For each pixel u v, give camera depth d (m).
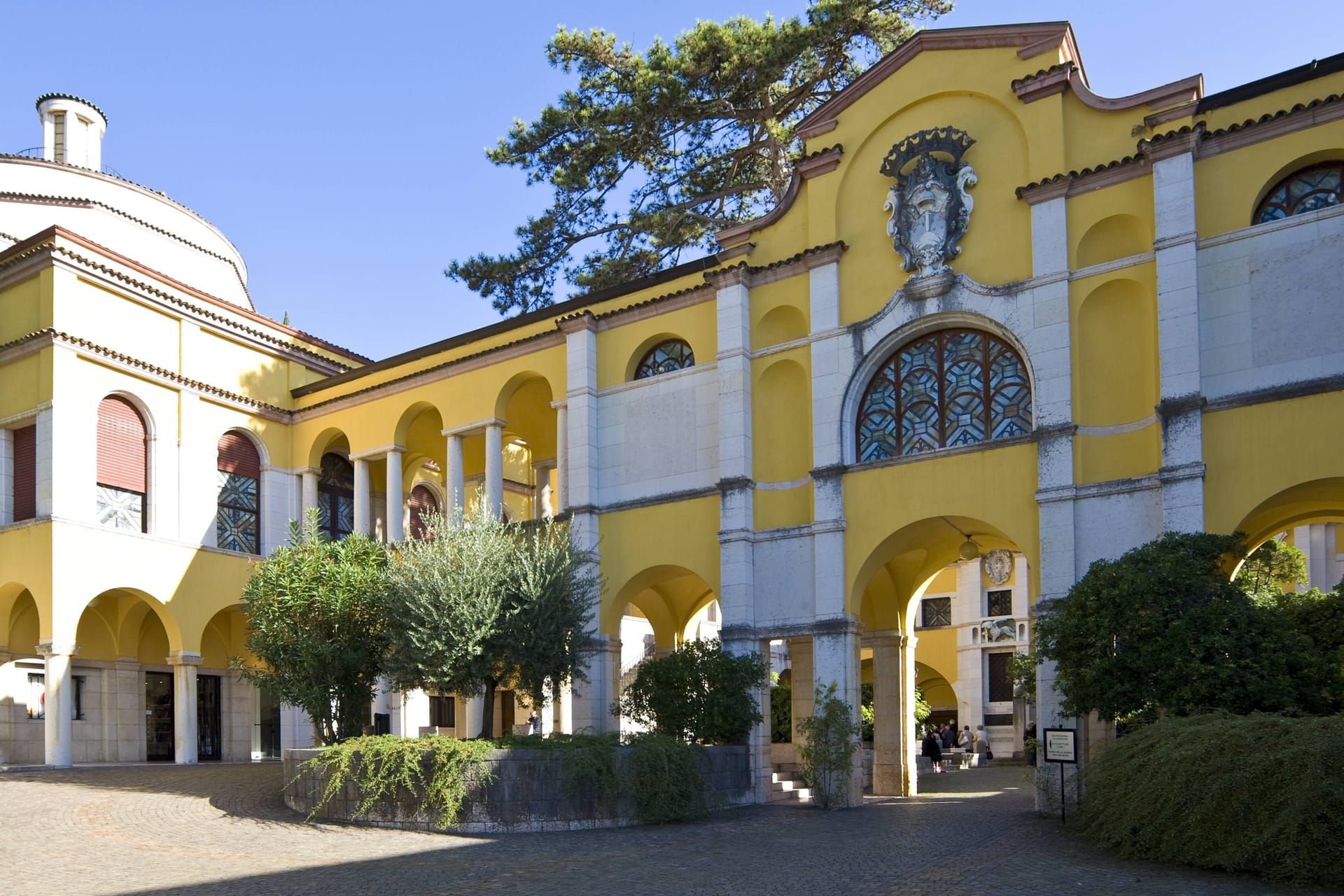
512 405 30.61
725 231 23.94
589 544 24.25
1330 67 17.95
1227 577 17.05
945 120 21.48
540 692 19.44
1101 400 19.02
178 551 27.66
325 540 22.78
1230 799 11.54
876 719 24.45
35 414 25.66
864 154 22.33
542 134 32.78
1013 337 19.88
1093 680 14.98
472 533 19.72
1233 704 13.99
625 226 32.88
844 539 21.05
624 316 25.06
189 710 27.36
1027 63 20.73
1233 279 17.97
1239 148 18.23
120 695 28.81
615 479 24.67
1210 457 17.62
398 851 14.39
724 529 22.28
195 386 28.84
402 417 29.19
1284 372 17.36
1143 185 18.98
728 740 20.81
